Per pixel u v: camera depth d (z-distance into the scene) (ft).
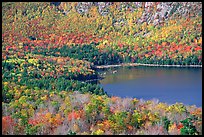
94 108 276.21
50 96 352.90
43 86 449.48
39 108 295.07
